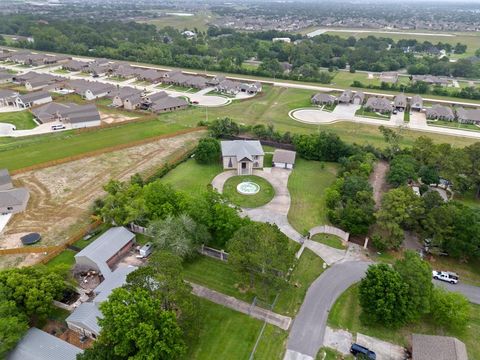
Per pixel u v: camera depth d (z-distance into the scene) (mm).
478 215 65812
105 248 64375
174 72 197375
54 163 101375
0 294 48750
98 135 122750
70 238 71812
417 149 98750
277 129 130750
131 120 133875
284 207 83938
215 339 51031
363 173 92062
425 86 176750
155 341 41781
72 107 137500
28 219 78062
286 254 55156
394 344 51344
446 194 89062
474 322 55438
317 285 61719
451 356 45500
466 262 67812
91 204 83625
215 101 162875
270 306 57000
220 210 68438
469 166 85250
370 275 53906
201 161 103375
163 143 116188
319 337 52219
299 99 167375
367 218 71875
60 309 55406
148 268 49625
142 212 72375
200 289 59719
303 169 102438
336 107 158000
